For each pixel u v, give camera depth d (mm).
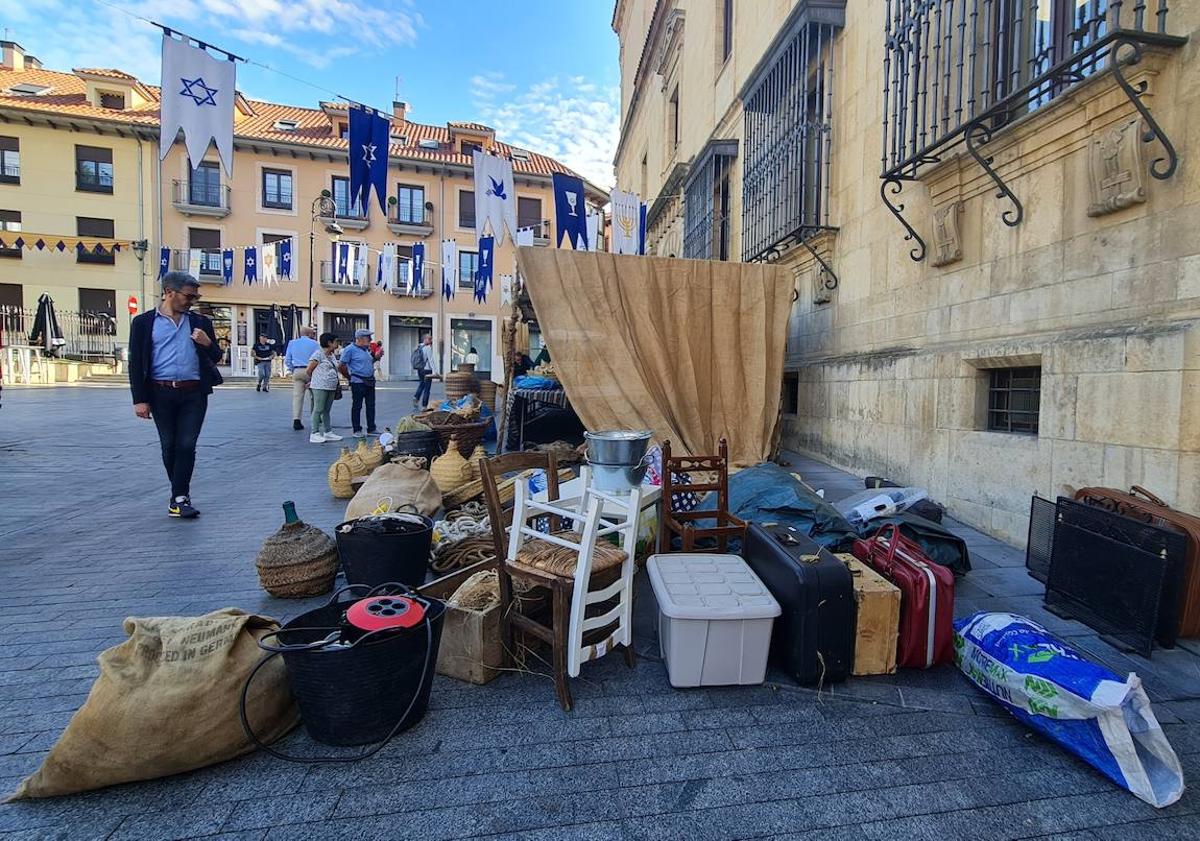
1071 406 3605
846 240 6492
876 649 2525
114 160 26734
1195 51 3016
